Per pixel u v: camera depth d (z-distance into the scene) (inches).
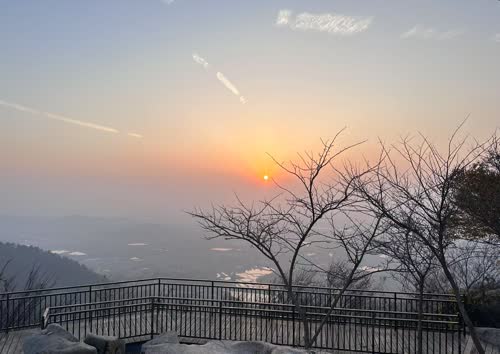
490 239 450.6
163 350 371.2
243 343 397.1
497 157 365.1
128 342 457.4
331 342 449.1
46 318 435.2
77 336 459.2
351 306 550.9
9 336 445.4
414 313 421.7
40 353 340.5
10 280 660.7
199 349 376.2
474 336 308.5
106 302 463.8
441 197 341.7
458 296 317.7
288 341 457.1
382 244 373.7
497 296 530.9
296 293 517.0
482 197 361.4
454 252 458.9
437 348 441.4
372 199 362.3
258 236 400.8
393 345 449.1
